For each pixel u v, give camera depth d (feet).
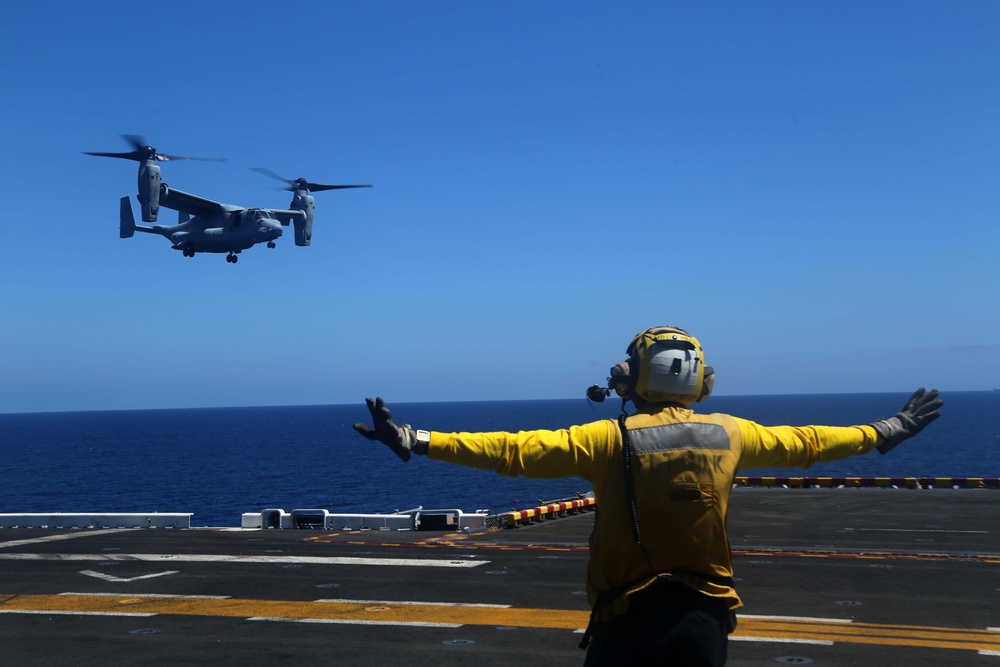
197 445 456.86
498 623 36.52
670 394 13.30
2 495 220.84
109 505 194.80
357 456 350.64
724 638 12.86
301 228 150.71
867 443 12.93
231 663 31.07
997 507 76.33
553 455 12.42
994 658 30.63
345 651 32.48
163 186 124.36
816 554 53.72
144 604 41.27
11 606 41.16
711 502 12.64
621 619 12.82
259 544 61.36
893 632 34.37
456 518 70.03
